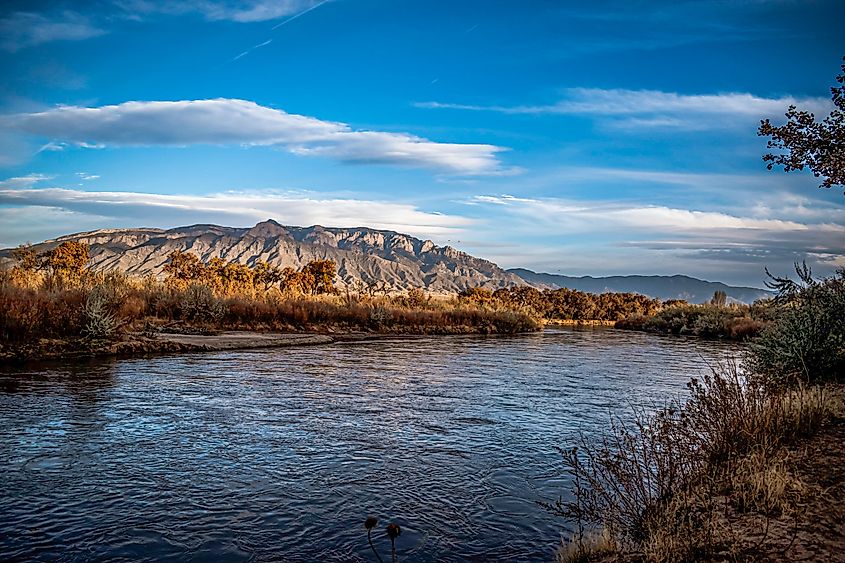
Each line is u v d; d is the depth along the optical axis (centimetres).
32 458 928
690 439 730
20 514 714
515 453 1042
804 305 1398
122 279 3712
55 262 5241
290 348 2908
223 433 1128
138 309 3259
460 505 785
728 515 601
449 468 945
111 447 1005
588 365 2522
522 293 10475
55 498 768
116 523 697
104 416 1224
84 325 2291
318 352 2747
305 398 1514
